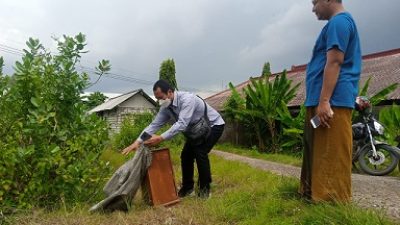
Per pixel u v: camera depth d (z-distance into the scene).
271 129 14.42
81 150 4.80
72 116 4.90
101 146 5.15
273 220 3.43
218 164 7.41
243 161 8.78
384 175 7.35
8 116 4.63
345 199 3.39
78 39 5.09
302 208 3.49
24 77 4.55
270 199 3.86
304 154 3.72
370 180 5.70
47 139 4.68
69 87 4.84
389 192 4.49
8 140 4.52
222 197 4.43
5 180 4.29
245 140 16.62
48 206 4.47
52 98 4.81
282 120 12.99
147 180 4.37
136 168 4.23
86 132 4.89
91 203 4.65
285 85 14.39
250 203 4.02
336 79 3.30
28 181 4.48
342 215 3.06
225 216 3.75
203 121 4.75
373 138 7.63
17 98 4.61
